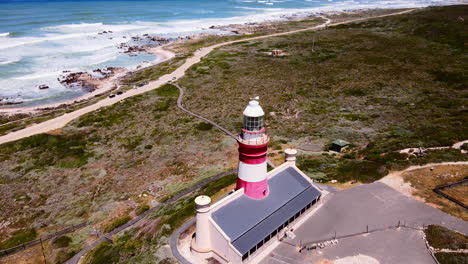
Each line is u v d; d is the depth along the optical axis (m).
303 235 26.75
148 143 56.50
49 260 30.70
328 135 54.62
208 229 25.09
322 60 109.81
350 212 29.44
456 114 57.81
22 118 71.06
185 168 47.34
